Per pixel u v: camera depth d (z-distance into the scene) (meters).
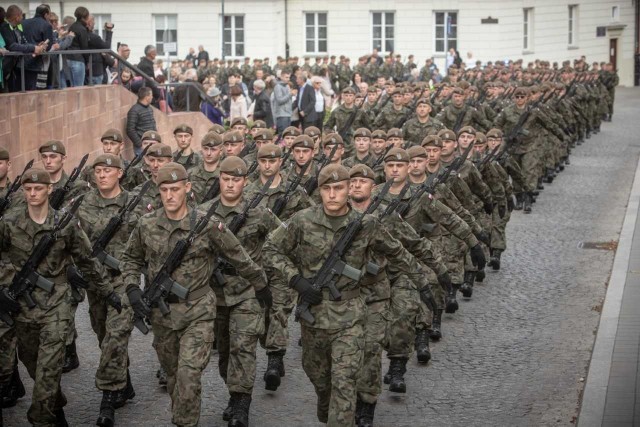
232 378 10.70
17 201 10.98
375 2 55.59
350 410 9.59
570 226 22.12
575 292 16.45
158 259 10.22
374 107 26.72
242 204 11.89
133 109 24.14
